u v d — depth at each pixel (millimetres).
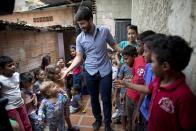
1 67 2840
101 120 3572
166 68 1291
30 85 3391
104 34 3062
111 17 8266
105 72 3117
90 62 3146
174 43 1246
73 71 5469
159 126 1428
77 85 4930
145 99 2107
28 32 5102
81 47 3168
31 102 3373
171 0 2158
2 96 2816
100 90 3221
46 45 6281
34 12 9039
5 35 4129
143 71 2424
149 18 3361
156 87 1475
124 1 8117
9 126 1122
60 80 3381
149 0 3361
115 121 3883
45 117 2988
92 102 3424
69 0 8094
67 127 3807
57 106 3057
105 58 3127
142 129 2348
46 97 3004
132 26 3271
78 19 2889
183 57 1244
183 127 1274
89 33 3041
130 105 2811
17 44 4586
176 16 1979
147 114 2086
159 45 1288
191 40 1636
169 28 2221
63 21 8930
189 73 1675
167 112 1354
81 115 4469
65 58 7977
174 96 1293
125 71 3059
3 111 1092
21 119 3043
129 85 1898
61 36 7445
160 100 1387
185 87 1292
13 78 2947
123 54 2943
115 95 3926
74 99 4641
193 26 1617
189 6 1667
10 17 9023
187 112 1246
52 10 8898
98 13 8305
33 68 5363
